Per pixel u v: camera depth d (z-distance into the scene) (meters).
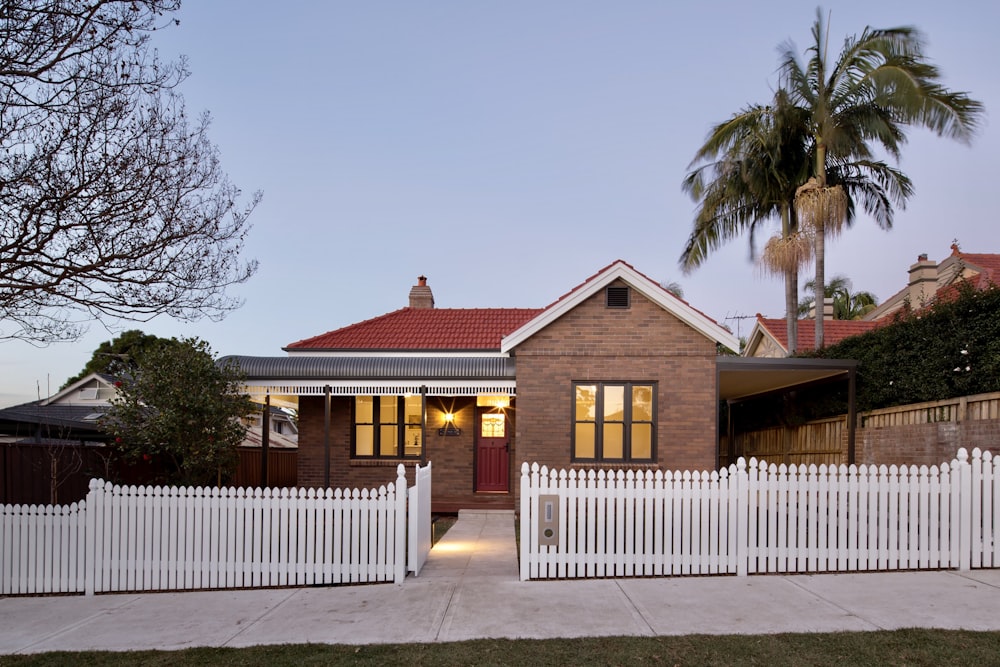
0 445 11.24
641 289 14.75
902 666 5.73
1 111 7.75
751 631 6.75
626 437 14.84
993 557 8.96
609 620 7.22
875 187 20.56
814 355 16.83
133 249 8.30
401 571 9.02
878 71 18.16
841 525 8.98
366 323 20.05
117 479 12.91
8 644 7.02
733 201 22.22
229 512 9.20
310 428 17.53
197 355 13.14
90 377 29.28
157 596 8.81
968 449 10.45
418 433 17.66
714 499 9.04
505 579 9.11
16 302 8.27
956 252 22.97
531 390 14.97
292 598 8.49
